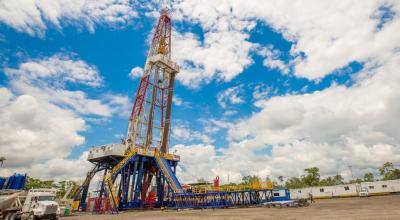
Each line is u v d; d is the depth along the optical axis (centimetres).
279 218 1791
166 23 6200
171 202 4253
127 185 4491
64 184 7812
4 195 2428
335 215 1820
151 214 3056
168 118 5381
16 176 3141
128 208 4266
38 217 2194
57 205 2303
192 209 3825
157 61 5425
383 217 1528
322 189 6894
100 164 5344
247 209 3123
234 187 3909
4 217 2259
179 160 5178
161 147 5178
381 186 6116
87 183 5284
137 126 5075
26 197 2372
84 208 5069
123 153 4816
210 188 4078
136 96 5353
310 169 10725
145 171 5081
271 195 3966
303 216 1862
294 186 11100
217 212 2814
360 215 1725
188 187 4366
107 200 4041
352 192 6400
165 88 5656
